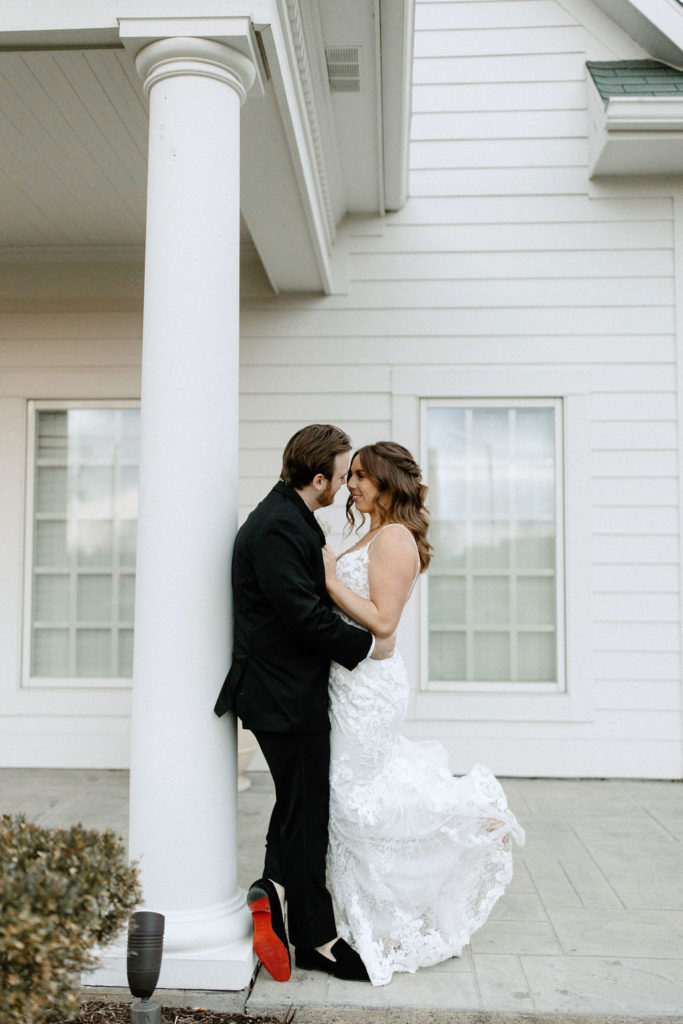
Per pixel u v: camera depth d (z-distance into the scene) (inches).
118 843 75.7
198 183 102.5
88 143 150.9
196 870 99.0
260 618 99.3
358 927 102.0
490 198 208.8
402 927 102.5
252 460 208.8
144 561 101.1
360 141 169.8
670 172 205.0
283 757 99.3
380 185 192.7
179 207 102.0
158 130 104.0
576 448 205.0
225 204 104.3
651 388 204.8
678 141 189.3
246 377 210.1
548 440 208.5
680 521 203.0
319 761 100.1
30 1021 66.4
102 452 214.4
